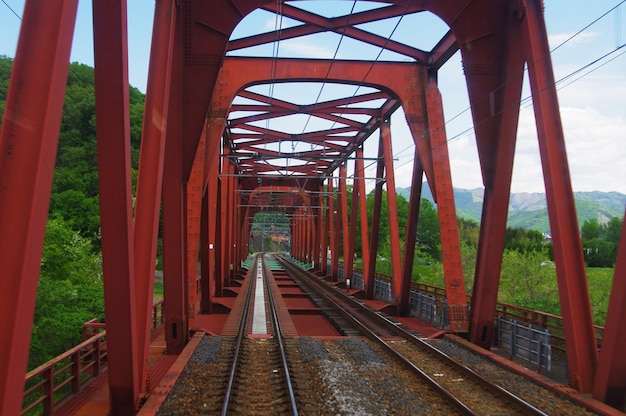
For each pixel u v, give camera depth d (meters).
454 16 11.07
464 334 12.53
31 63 3.65
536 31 8.99
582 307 8.09
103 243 5.72
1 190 3.47
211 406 7.17
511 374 9.10
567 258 8.17
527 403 7.04
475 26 10.98
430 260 39.72
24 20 3.68
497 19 10.84
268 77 15.94
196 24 10.73
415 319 17.12
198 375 8.80
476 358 10.38
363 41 15.16
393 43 15.42
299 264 62.25
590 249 35.97
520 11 9.55
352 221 28.42
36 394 11.90
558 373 9.46
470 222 62.62
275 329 14.02
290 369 9.38
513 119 10.73
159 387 7.70
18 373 3.39
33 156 3.55
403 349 11.48
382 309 18.12
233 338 12.36
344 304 20.72
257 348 11.49
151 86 7.50
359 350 11.30
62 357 7.20
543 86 8.74
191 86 10.86
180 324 10.84
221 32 10.87
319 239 47.62
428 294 17.64
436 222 54.31
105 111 5.39
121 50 5.30
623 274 6.96
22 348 3.43
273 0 10.95
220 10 10.72
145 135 7.34
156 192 7.18
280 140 27.34
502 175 10.96
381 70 15.81
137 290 6.95
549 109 8.63
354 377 8.89
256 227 107.00
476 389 8.25
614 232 43.28
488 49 11.05
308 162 37.53
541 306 17.97
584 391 7.75
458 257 13.32
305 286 30.45
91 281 19.39
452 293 13.05
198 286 25.27
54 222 21.23
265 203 66.00
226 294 24.55
